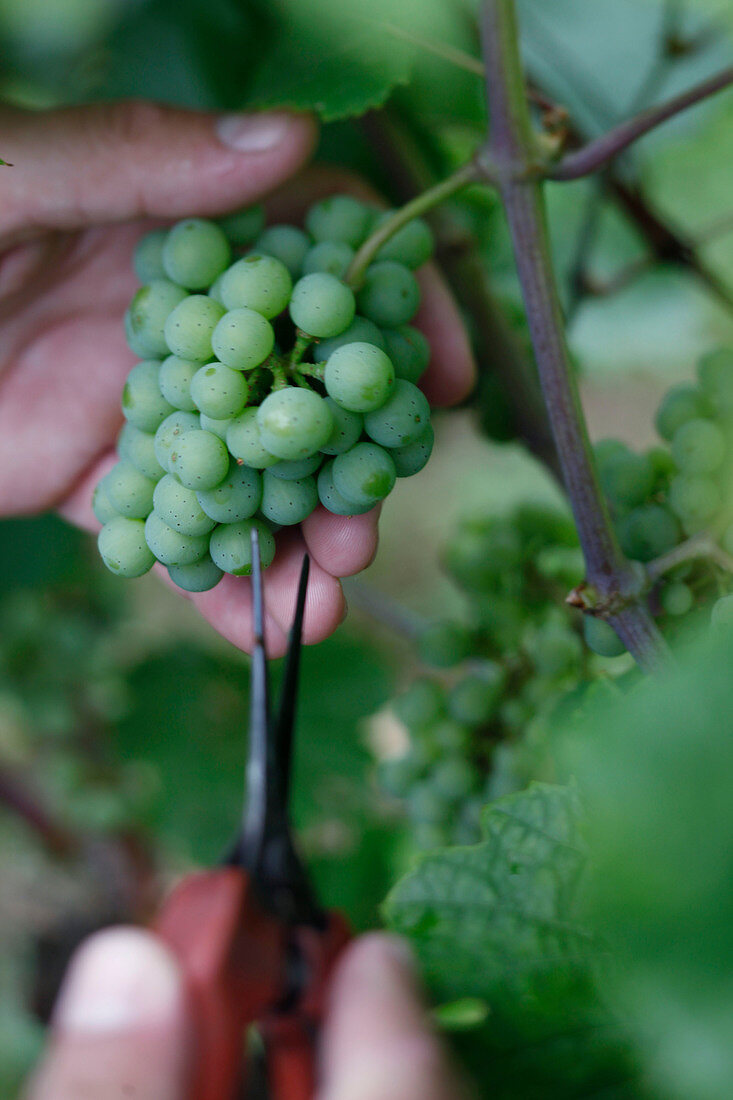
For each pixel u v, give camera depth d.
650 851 0.27
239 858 0.32
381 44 0.42
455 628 0.48
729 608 0.36
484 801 0.47
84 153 0.43
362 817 0.63
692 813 0.27
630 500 0.41
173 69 0.55
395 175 0.50
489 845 0.36
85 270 0.49
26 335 0.50
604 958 0.35
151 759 0.67
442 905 0.36
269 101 0.42
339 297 0.36
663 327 0.66
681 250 0.51
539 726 0.45
